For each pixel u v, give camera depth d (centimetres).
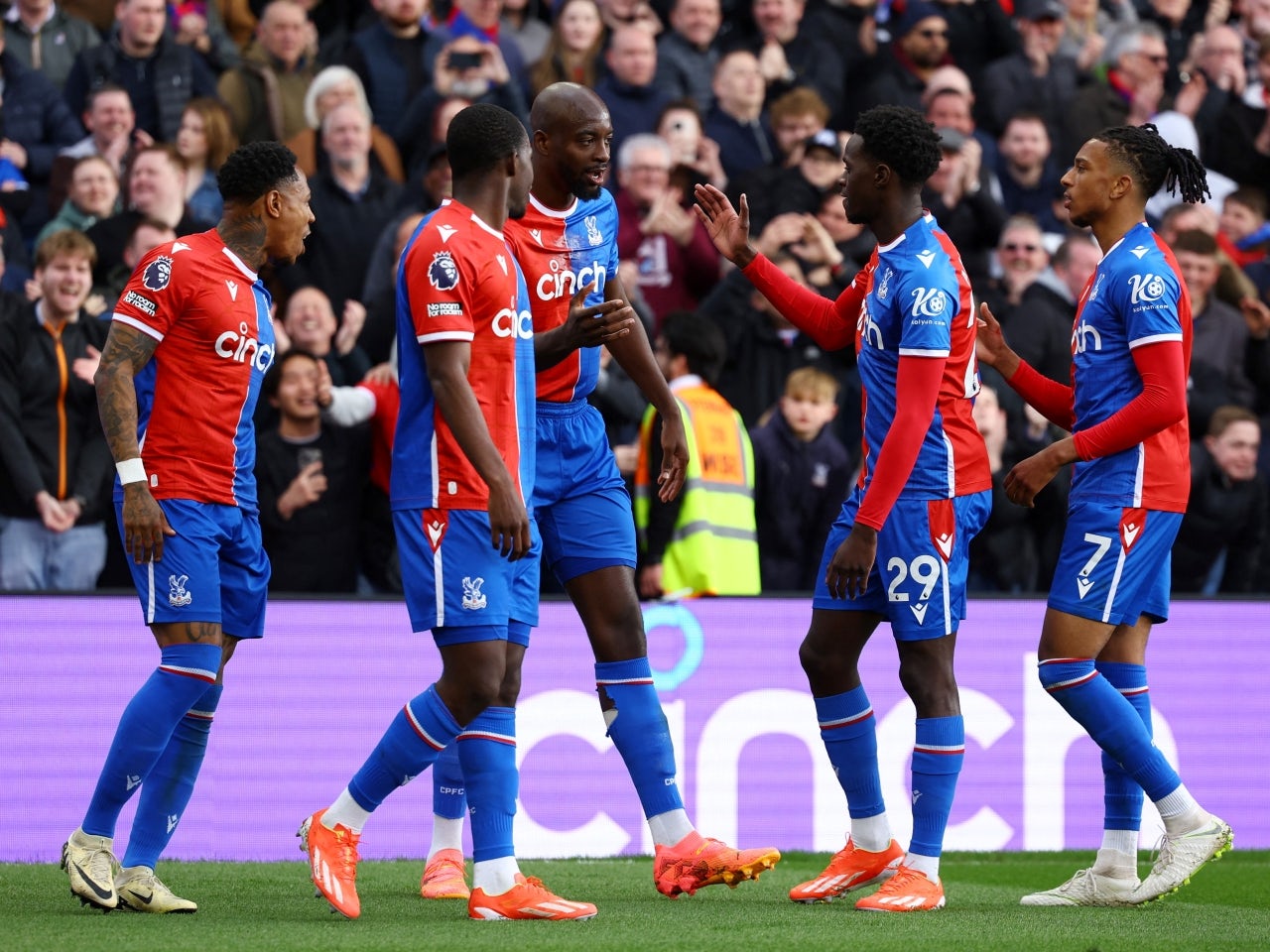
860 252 3061
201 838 2225
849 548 1562
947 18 3709
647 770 1650
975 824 2433
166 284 1531
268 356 1611
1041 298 3042
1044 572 2822
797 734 2408
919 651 1614
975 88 3641
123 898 1544
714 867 1598
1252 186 3784
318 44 3422
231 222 1582
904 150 1591
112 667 2222
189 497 1539
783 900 1703
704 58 3481
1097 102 3653
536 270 1645
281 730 2264
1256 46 4050
